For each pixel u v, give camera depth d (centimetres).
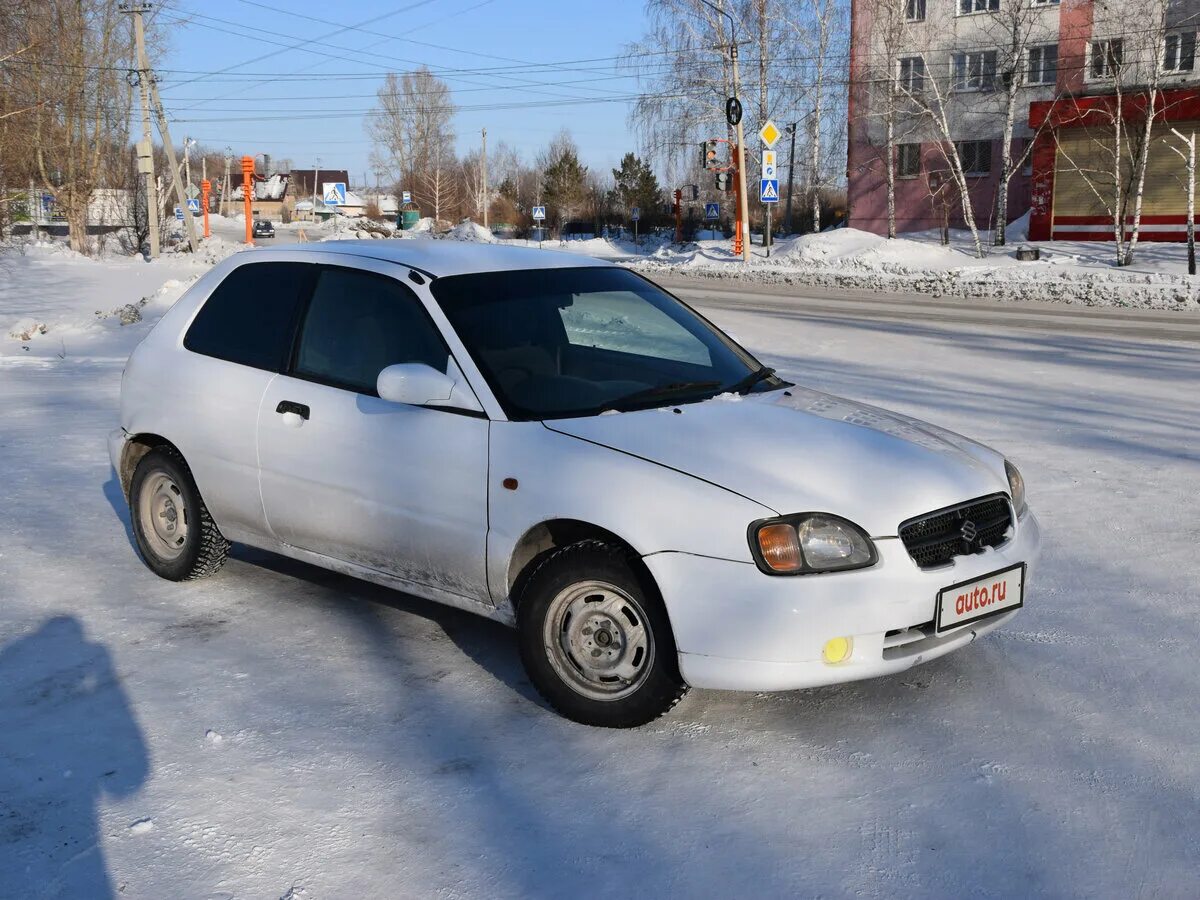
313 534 457
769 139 3177
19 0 3334
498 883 291
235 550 581
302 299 475
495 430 398
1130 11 3653
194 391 496
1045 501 666
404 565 429
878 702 400
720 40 4338
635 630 371
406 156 9931
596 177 8219
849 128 4456
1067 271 2705
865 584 352
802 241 3575
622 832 316
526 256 490
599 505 368
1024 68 3744
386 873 295
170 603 498
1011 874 295
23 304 2406
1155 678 416
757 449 380
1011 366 1272
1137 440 844
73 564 548
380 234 7662
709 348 479
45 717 383
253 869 296
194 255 4206
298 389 459
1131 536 596
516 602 401
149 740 368
